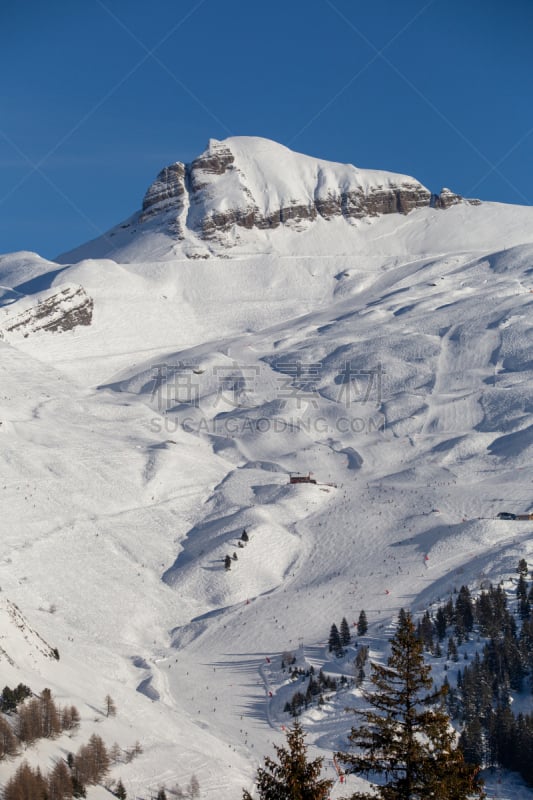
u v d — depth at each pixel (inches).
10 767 3383.4
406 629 2012.8
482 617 6107.3
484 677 5398.6
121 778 3759.8
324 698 5497.1
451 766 1910.7
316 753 4884.4
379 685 2001.7
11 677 4005.9
